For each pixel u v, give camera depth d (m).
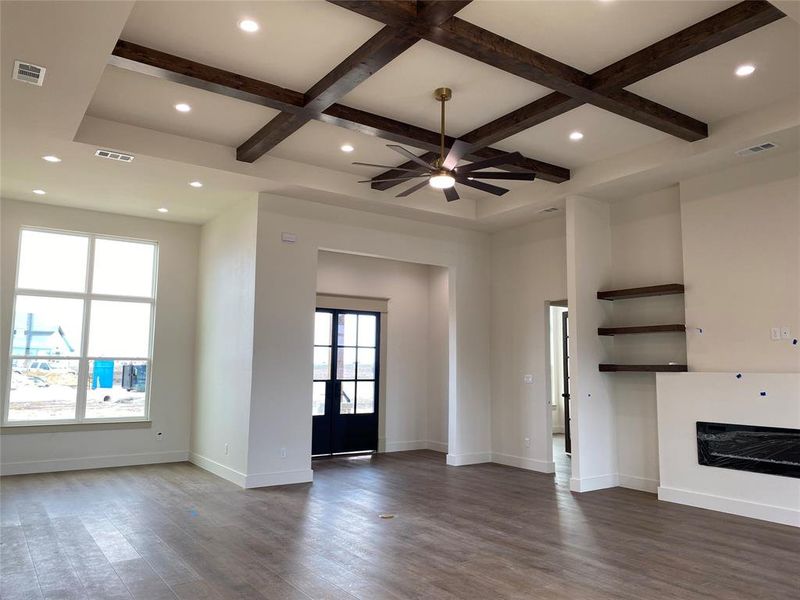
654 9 3.57
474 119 5.16
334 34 3.84
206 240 8.06
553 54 4.08
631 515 5.23
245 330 6.58
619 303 6.70
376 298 9.09
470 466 7.73
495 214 7.41
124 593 3.40
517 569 3.82
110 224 7.70
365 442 8.88
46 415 7.23
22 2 3.00
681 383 5.78
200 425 7.70
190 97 4.79
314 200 6.84
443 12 3.39
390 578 3.65
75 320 7.50
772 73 4.34
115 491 6.06
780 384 5.07
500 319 8.18
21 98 4.12
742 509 5.23
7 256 7.05
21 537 4.46
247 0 3.48
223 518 5.04
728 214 5.64
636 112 4.70
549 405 7.41
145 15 3.64
